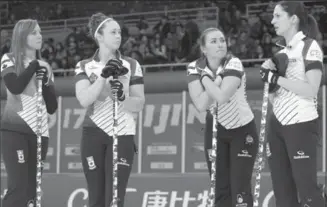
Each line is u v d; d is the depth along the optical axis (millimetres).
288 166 8602
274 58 8570
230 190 9430
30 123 9273
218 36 9180
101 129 9008
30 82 9359
